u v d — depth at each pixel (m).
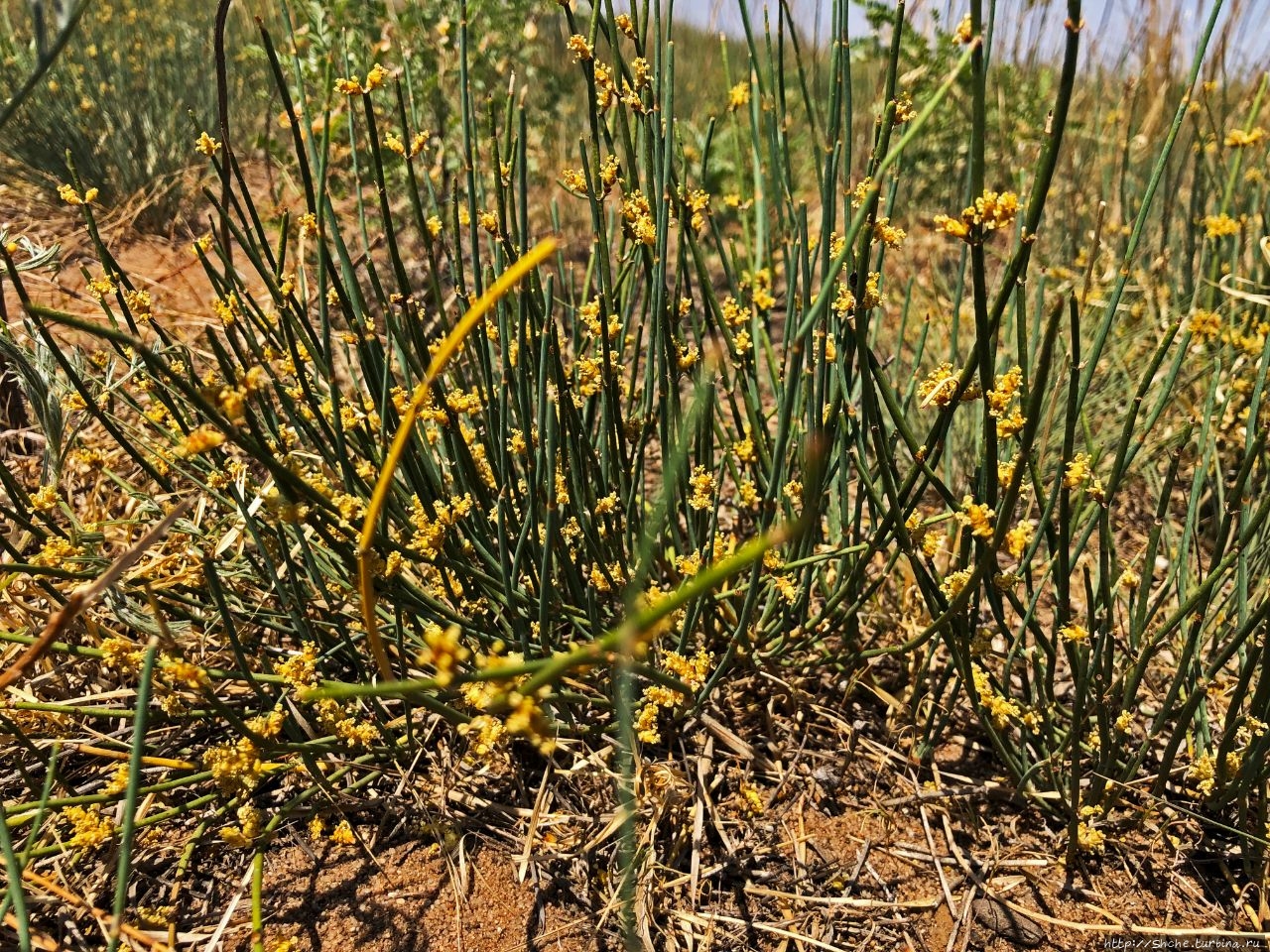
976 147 0.16
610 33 0.24
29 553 0.28
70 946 0.21
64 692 0.25
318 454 0.29
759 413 0.29
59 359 0.22
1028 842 0.26
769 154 0.31
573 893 0.23
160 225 0.58
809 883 0.25
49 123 0.57
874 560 0.35
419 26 0.49
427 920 0.23
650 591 0.26
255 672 0.26
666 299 0.24
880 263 0.27
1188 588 0.30
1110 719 0.25
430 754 0.26
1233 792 0.24
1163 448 0.39
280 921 0.22
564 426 0.24
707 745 0.27
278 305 0.24
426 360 0.26
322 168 0.24
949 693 0.30
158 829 0.23
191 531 0.25
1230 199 0.45
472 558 0.26
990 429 0.20
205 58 0.70
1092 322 0.45
